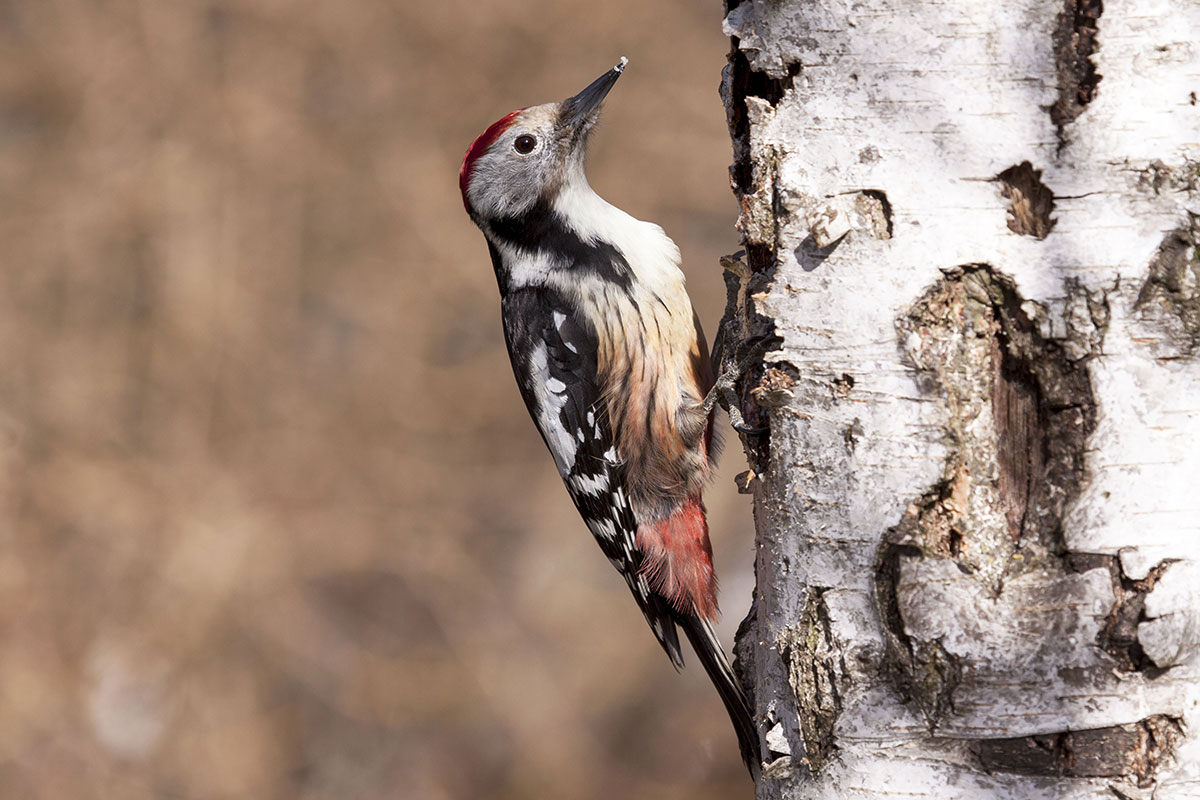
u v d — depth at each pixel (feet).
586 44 67.41
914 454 13.43
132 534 48.65
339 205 61.11
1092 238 12.79
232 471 52.44
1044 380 13.00
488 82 66.08
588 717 43.86
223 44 61.67
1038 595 12.92
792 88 13.93
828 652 13.91
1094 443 12.78
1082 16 12.84
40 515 49.03
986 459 13.29
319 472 53.21
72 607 47.01
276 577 49.32
